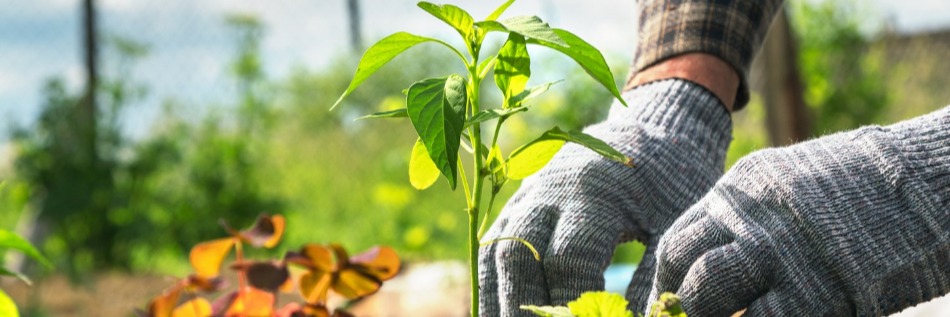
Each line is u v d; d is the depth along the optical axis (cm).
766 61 529
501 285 131
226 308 121
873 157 119
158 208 626
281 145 779
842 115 773
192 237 615
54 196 569
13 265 529
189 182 631
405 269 522
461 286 457
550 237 131
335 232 693
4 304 124
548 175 137
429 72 841
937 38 850
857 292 113
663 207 139
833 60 788
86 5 658
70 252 579
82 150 593
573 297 129
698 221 120
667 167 140
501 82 110
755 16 157
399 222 646
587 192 133
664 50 155
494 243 135
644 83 154
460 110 100
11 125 591
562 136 108
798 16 782
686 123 147
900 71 841
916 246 115
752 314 114
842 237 113
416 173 123
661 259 120
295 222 695
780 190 117
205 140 664
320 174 774
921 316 232
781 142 534
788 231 115
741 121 720
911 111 851
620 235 138
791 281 114
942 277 117
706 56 153
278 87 760
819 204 115
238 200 632
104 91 626
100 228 596
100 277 574
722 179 123
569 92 559
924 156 118
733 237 117
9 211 603
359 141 793
